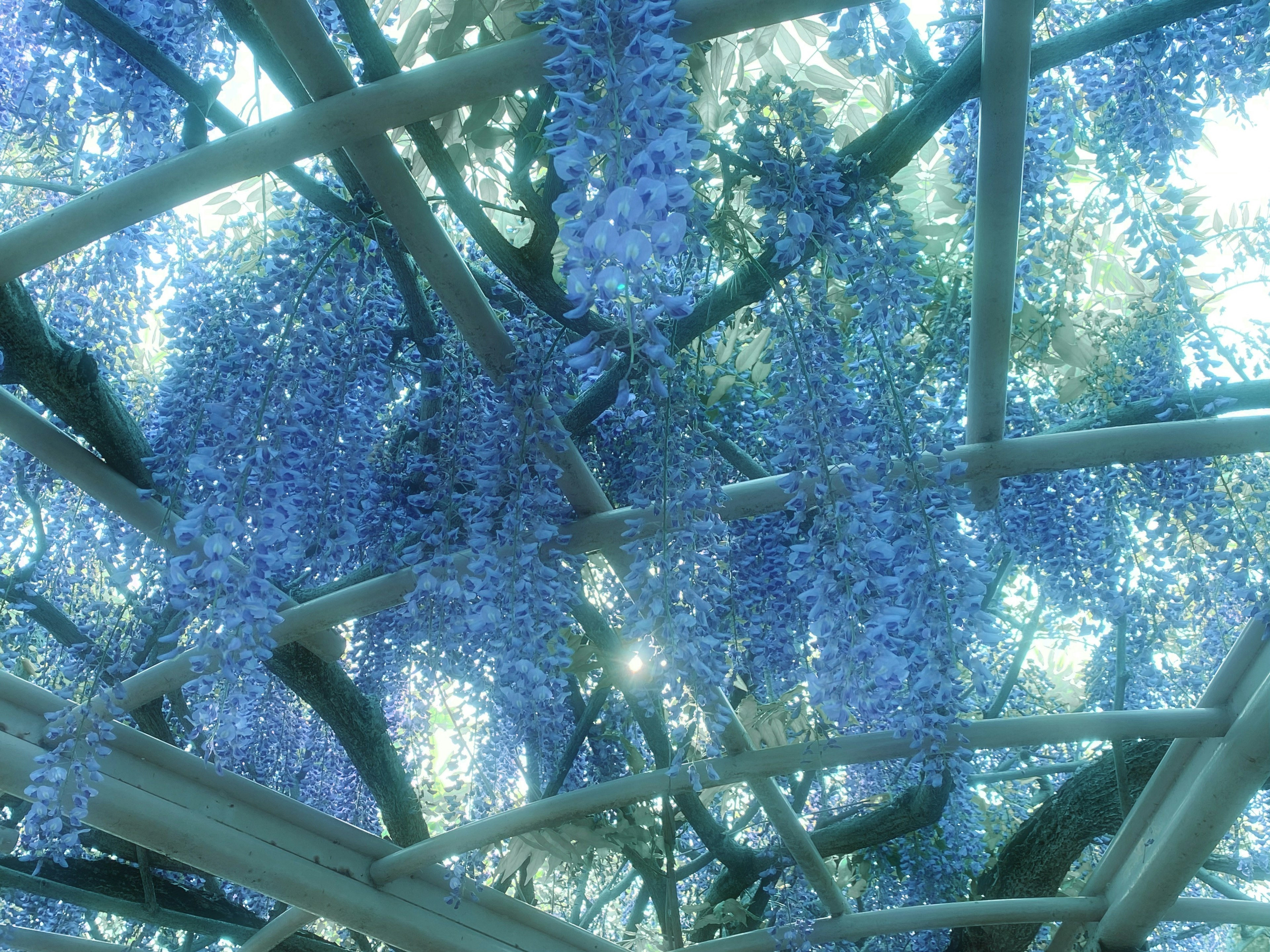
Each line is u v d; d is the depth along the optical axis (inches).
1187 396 118.0
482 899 159.0
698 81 97.8
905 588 85.9
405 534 115.8
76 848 159.0
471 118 94.0
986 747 141.0
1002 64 83.2
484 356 95.0
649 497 88.7
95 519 133.0
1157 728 142.9
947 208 129.0
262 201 103.5
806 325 88.2
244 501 80.9
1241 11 99.7
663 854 177.0
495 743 128.8
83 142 115.9
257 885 137.2
